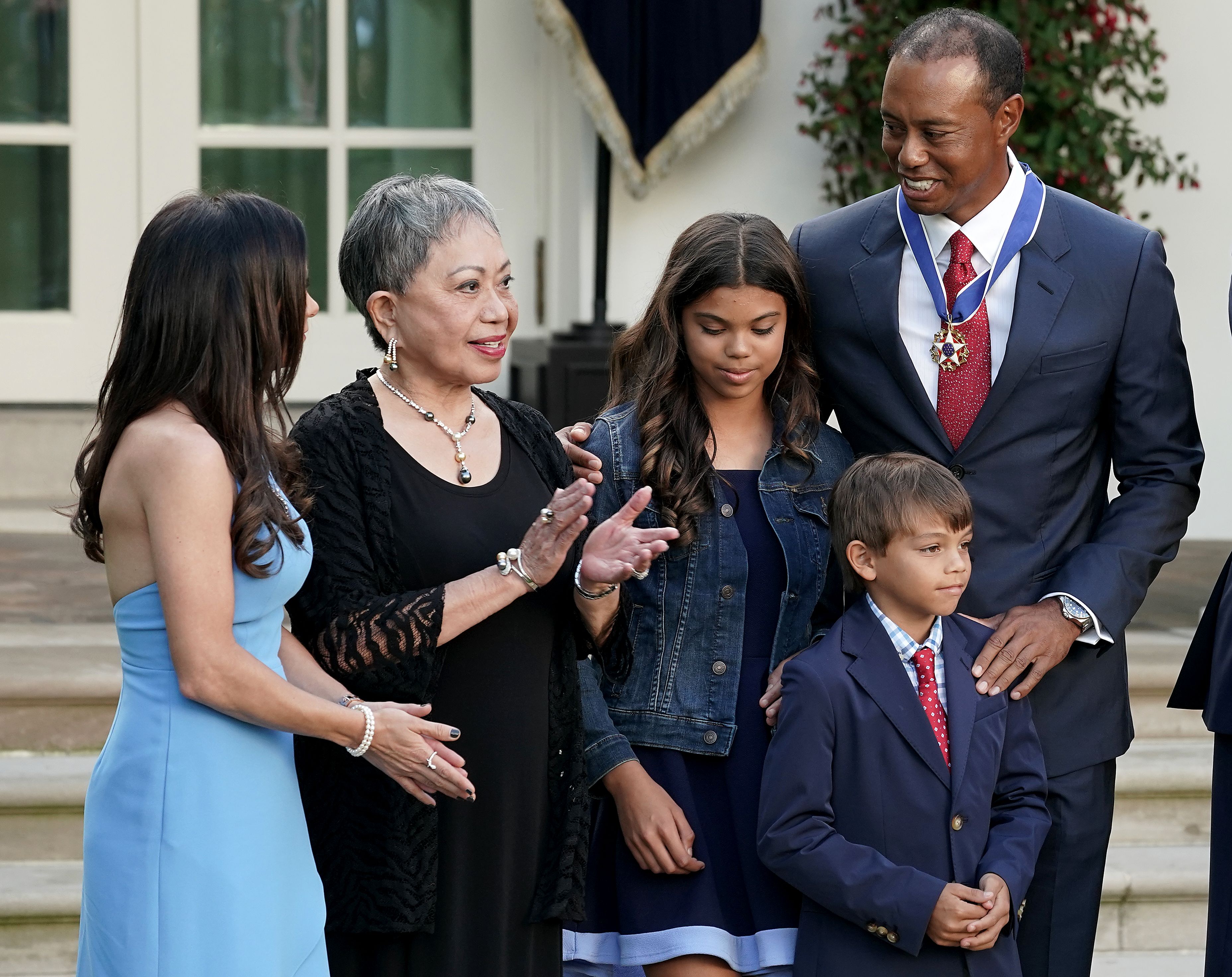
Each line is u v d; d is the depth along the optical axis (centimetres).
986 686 920
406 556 828
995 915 866
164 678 744
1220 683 974
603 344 1834
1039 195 970
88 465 775
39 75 2088
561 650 875
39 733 1395
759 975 925
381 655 790
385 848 808
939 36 901
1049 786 966
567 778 869
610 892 961
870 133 1942
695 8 1831
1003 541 964
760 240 921
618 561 821
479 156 2089
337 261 2111
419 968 823
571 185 2031
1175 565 1991
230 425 737
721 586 944
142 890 732
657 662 951
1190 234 2091
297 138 2094
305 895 779
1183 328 2103
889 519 897
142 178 2092
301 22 2088
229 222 746
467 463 852
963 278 958
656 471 948
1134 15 1953
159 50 2073
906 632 925
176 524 717
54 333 2102
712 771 945
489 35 2070
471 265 818
